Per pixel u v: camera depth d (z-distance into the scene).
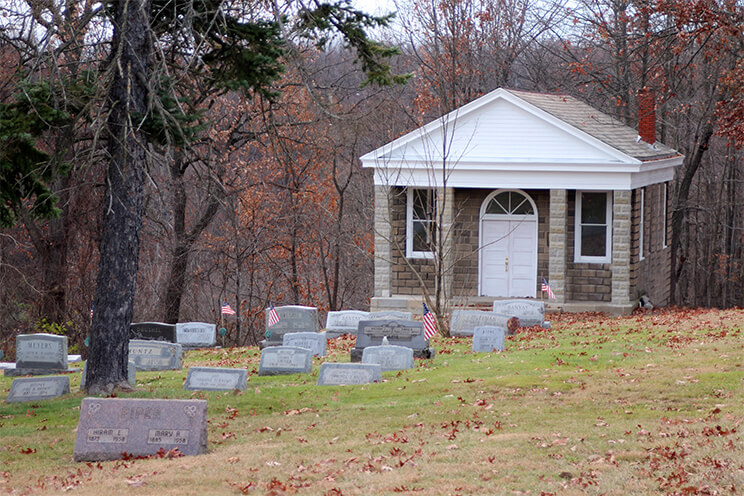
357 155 48.03
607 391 15.88
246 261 45.12
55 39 22.97
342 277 51.84
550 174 31.42
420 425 14.29
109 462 12.63
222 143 36.94
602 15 43.34
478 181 31.92
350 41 18.80
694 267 55.41
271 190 45.31
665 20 41.53
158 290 43.28
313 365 21.94
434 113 50.72
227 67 18.31
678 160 36.22
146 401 13.04
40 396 18.89
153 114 17.14
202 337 28.81
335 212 46.28
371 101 47.31
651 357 19.66
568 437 12.68
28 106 16.45
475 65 50.88
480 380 17.81
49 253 36.50
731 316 27.00
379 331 22.23
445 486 10.58
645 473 10.69
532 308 27.70
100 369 18.23
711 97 42.66
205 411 13.08
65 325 37.28
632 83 43.75
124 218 17.95
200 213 40.56
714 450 11.38
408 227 33.47
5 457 13.40
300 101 37.81
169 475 11.52
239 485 10.88
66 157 25.00
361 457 12.31
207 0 17.48
